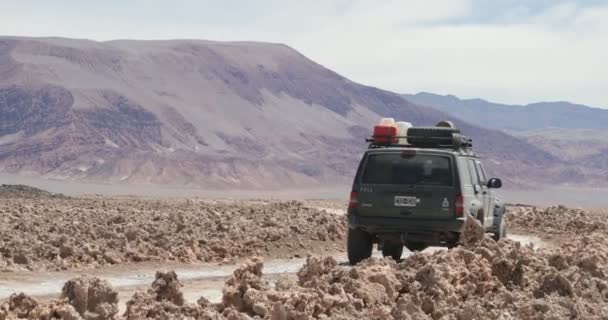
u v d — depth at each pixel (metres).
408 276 14.07
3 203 44.62
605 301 14.64
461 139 22.12
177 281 11.97
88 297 11.04
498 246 17.36
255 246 24.14
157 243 22.59
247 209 43.81
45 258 19.83
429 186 20.94
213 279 18.45
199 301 12.09
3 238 21.45
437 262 15.44
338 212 52.78
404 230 21.09
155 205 49.78
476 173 22.95
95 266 19.59
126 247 21.41
